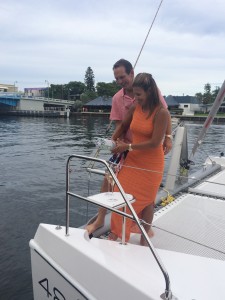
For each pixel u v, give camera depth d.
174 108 66.00
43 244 2.39
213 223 3.16
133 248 2.16
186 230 2.99
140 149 2.37
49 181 9.61
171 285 1.75
